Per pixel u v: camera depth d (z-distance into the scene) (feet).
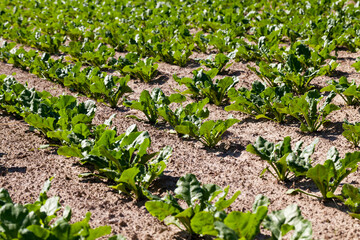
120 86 20.79
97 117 19.76
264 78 23.35
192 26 36.22
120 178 11.97
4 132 18.31
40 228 8.61
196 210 10.37
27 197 13.21
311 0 39.04
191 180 11.15
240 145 16.30
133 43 28.99
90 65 28.27
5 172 14.79
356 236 10.58
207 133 15.83
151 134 17.67
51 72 24.35
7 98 19.86
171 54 27.25
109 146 13.97
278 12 36.06
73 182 14.08
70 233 8.87
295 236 9.32
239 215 8.95
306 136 16.66
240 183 13.60
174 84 23.86
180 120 17.34
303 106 16.28
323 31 29.14
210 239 10.73
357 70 22.24
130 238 11.06
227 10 37.65
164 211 10.55
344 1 37.81
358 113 17.97
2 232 9.09
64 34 36.01
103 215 12.14
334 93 17.02
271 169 14.34
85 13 41.86
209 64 24.47
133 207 12.50
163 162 12.62
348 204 11.37
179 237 10.97
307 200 12.32
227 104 20.67
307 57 23.43
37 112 17.37
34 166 15.23
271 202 12.39
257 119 18.71
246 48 26.03
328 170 11.59
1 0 57.82
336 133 16.56
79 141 14.88
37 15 44.78
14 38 35.81
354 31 28.04
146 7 44.83
